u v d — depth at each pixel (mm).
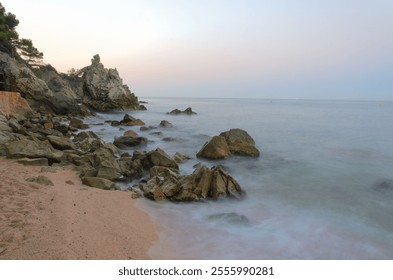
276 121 51500
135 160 15133
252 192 13656
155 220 9867
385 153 23688
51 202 9859
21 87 38062
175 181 12234
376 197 13320
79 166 14641
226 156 19172
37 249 7039
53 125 28062
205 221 10078
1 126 19828
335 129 39719
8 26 62812
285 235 9453
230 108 104625
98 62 65438
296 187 14602
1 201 9562
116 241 7992
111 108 62844
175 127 37969
